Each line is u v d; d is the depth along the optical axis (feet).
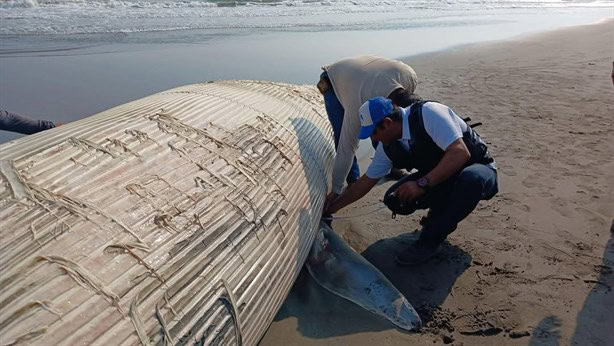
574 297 10.82
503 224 13.58
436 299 11.07
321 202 12.50
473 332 10.08
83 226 7.06
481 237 13.08
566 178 15.94
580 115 21.58
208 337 7.50
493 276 11.64
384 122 10.54
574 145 18.42
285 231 10.23
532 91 25.14
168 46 30.40
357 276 11.35
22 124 15.16
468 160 11.21
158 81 23.38
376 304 10.74
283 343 9.96
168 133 9.80
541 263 11.98
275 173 10.85
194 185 8.95
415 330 10.22
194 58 27.68
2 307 5.78
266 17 43.47
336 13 47.75
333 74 13.60
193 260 7.82
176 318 7.11
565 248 12.48
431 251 11.96
